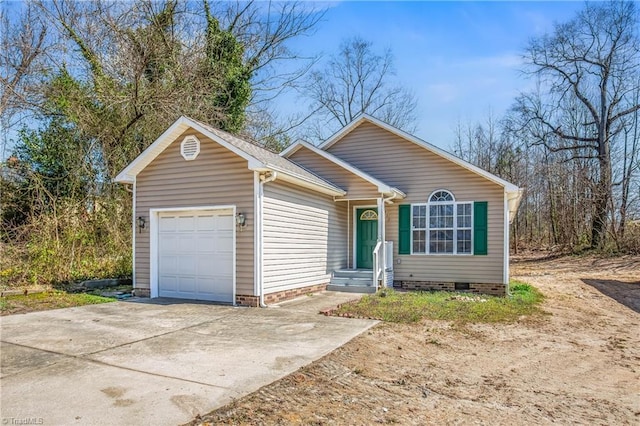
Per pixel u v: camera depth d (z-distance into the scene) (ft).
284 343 21.66
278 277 35.19
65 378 16.17
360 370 18.15
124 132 53.52
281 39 76.84
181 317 28.32
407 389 16.51
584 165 90.33
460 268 44.04
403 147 47.19
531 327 28.04
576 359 21.63
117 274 47.34
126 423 12.42
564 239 94.48
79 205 48.65
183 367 17.60
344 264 47.73
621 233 80.28
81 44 53.21
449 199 44.93
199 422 12.60
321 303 34.71
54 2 51.42
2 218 46.19
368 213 48.26
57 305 32.14
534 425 13.80
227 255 34.68
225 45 67.05
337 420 13.30
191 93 59.21
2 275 38.63
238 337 22.89
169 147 36.83
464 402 15.56
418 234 45.88
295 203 38.04
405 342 23.00
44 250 41.70
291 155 46.91
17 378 16.15
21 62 49.39
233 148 33.32
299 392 15.25
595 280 56.34
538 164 106.22
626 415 14.94
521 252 103.30
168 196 36.78
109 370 17.16
